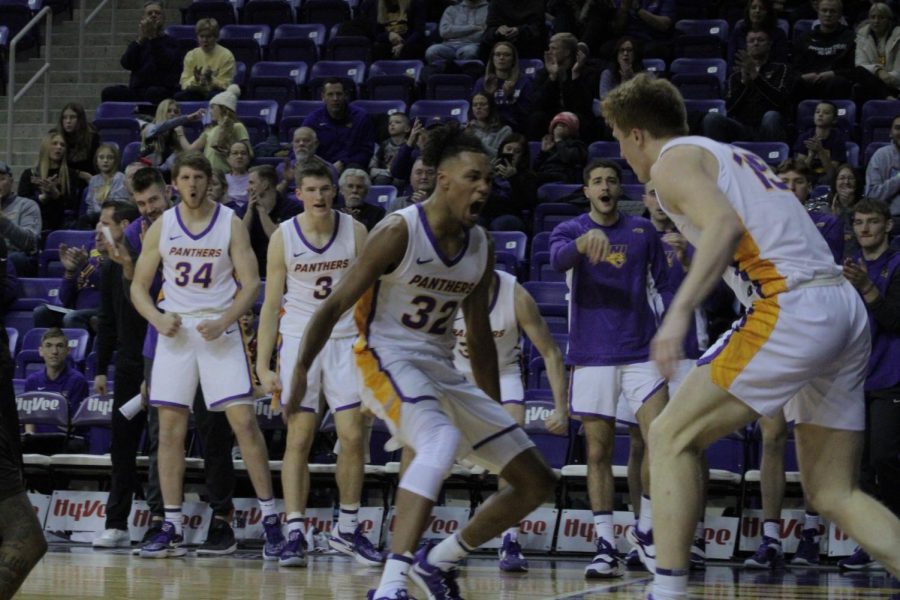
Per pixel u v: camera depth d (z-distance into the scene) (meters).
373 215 14.73
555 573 10.48
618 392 10.46
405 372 6.40
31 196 19.16
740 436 12.65
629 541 11.87
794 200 6.06
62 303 16.48
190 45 23.23
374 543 12.41
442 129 6.38
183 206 11.28
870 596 8.38
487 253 6.58
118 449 12.21
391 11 22.97
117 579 8.90
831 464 6.29
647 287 10.53
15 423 5.74
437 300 6.52
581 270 10.53
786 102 18.92
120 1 25.97
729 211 5.62
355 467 10.79
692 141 6.02
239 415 11.17
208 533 11.88
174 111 19.48
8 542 5.55
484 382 6.88
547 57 19.38
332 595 7.94
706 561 12.19
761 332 5.88
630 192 17.47
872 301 10.72
